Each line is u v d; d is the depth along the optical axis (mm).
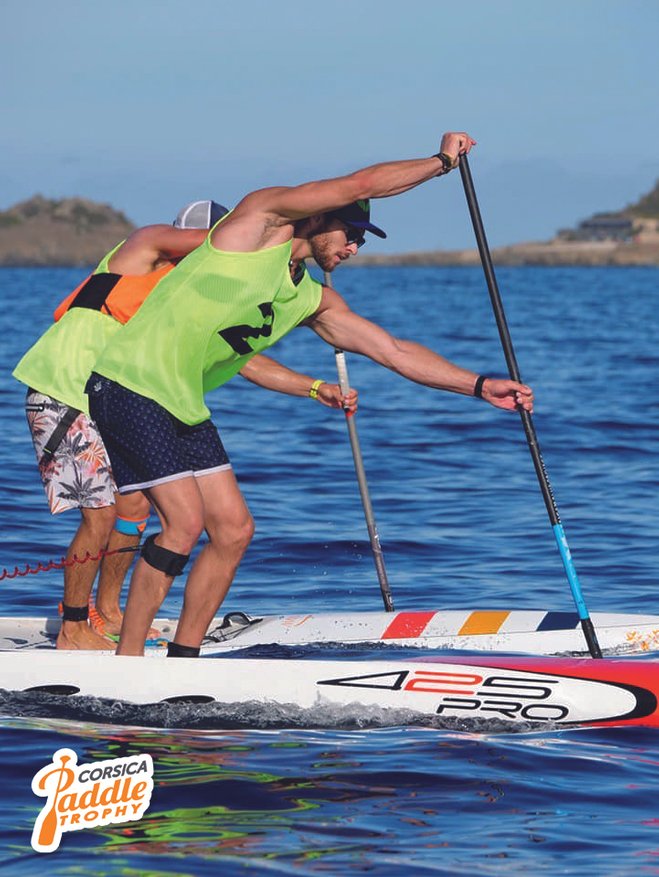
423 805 15453
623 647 24406
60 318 22906
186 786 15938
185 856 13898
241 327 19328
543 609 27641
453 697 19094
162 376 19172
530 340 110812
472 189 21953
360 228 19656
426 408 61531
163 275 22219
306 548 33094
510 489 41281
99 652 20422
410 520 36438
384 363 21516
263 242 19016
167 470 19172
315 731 18438
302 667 19375
